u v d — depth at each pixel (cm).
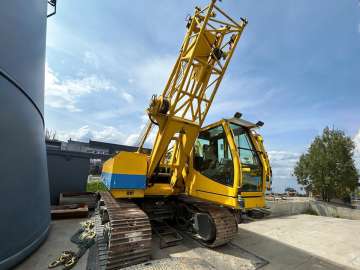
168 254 414
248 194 421
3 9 361
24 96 406
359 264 442
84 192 884
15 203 346
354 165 1592
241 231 673
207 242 468
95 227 525
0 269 305
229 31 479
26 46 425
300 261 441
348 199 1730
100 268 336
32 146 421
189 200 558
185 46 472
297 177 1814
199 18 466
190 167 524
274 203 1145
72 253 382
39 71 499
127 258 344
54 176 882
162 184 530
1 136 328
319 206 1358
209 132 532
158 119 459
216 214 461
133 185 441
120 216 379
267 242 560
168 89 493
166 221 596
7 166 334
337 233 718
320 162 1598
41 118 505
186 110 504
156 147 464
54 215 651
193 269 339
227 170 443
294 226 803
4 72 347
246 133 518
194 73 498
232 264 388
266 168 496
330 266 427
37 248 418
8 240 325
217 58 469
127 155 442
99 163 1672
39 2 503
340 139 1625
